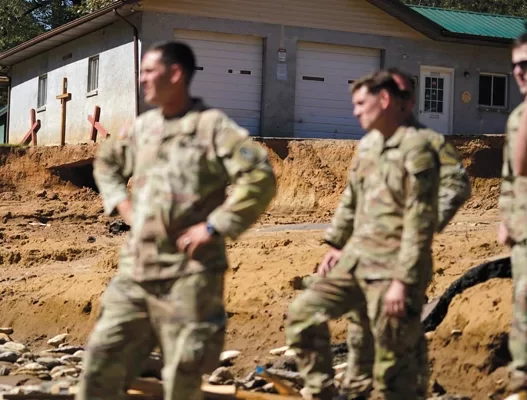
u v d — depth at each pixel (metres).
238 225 6.19
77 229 23.88
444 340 10.41
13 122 39.34
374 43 31.62
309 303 7.28
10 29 49.16
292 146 26.16
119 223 23.22
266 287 13.72
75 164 30.00
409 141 7.01
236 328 13.00
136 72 28.95
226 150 6.25
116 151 6.75
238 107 30.16
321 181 24.95
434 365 10.26
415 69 32.25
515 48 6.64
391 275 7.00
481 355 9.91
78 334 14.38
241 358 11.91
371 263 7.07
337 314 7.29
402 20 31.56
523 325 6.49
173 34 29.16
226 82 30.00
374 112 7.11
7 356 12.30
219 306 6.30
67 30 31.84
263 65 30.31
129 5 28.31
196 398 6.21
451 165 7.79
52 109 35.28
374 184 7.14
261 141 26.47
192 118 6.39
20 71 38.78
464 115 33.00
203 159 6.32
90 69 32.41
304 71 30.98
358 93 7.20
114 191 6.71
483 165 24.98
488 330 9.96
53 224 25.14
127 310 6.32
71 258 19.88
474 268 10.98
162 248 6.27
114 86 30.52
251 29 29.97
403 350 6.99
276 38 30.34
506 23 35.16
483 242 15.12
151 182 6.37
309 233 18.73
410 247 6.88
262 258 15.12
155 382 7.92
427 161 6.95
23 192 29.66
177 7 29.06
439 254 14.54
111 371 6.34
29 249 20.02
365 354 7.75
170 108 6.45
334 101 31.34
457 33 32.00
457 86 32.88
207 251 6.24
